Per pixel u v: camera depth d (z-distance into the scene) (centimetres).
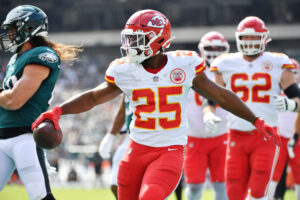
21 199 3312
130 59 1470
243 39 2053
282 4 12081
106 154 2259
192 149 2395
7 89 1631
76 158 6869
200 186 2388
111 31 12538
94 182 5597
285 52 11850
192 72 1482
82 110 1511
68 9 13162
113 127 2262
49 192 1570
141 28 1448
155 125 1478
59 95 9906
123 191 1522
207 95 1523
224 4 12406
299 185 2748
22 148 1570
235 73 2091
